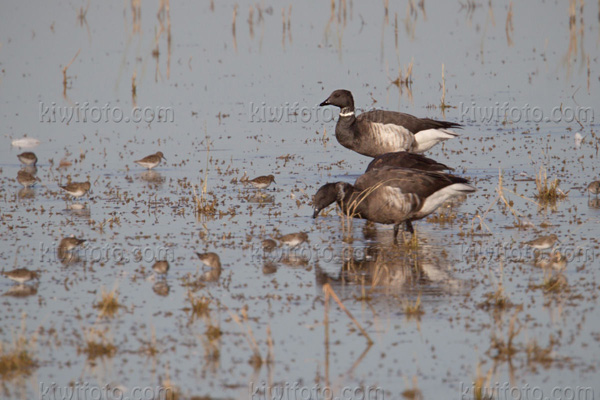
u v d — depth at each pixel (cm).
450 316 1165
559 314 1163
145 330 1131
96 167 2189
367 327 1134
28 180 1956
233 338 1106
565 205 1748
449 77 3297
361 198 1488
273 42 4053
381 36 4153
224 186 1988
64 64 3619
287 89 3147
